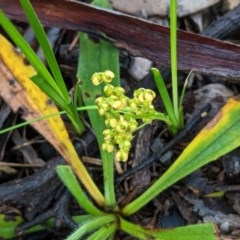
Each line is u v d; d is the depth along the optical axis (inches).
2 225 14.8
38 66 13.6
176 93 14.5
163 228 14.2
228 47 14.6
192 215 14.7
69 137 15.2
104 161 14.7
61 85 13.8
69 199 14.9
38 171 15.0
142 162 15.0
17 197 14.8
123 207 14.8
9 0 15.4
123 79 16.0
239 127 14.2
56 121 14.9
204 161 14.3
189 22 16.2
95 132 14.8
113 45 15.2
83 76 15.2
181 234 13.8
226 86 15.6
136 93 13.4
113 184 14.7
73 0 14.9
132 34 15.0
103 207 14.8
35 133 15.8
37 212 14.9
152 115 13.9
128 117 13.5
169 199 14.9
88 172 15.3
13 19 16.0
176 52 14.4
